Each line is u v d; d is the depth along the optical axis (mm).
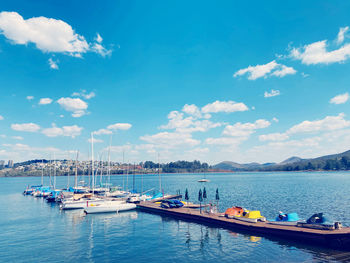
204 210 47062
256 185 126312
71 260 23484
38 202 70938
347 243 24375
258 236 30781
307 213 45719
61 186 139250
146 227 37344
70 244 28688
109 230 35594
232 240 29391
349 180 149500
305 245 26719
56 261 23250
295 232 28078
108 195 72375
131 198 57719
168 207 50688
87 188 90000
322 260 22453
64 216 47531
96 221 42375
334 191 84562
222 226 36375
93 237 31734
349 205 53750
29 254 25266
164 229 35906
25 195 93812
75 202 55500
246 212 36281
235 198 70375
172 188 118438
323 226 27656
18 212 52688
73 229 36406
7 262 23109
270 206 54375
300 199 65438
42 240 30516
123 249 26625
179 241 29531
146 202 59594
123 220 43125
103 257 24203
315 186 108938
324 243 25797
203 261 22766
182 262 22578
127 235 32656
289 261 22359
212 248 26562
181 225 38531
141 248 26906
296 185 118250
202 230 34906
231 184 141500
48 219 44594
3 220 43969
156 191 100875
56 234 33469
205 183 159375
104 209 50656
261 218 34562
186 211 45562
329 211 47062
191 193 91375
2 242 29750
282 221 31828
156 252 25516
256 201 62938
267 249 25766
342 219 39906
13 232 34875
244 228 33344
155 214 48844
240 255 24172
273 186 116188
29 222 42000
